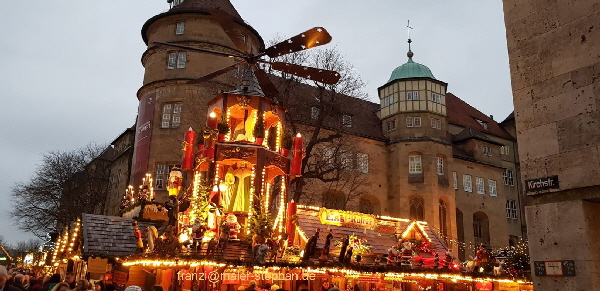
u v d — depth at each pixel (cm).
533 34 900
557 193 823
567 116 820
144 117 3531
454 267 1888
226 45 3616
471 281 1959
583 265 760
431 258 1911
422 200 4278
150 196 2447
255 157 1623
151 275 1658
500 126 6091
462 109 5819
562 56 847
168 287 1480
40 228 5000
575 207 787
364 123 4641
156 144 3397
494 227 4947
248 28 3706
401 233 2348
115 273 1639
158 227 1992
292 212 1673
